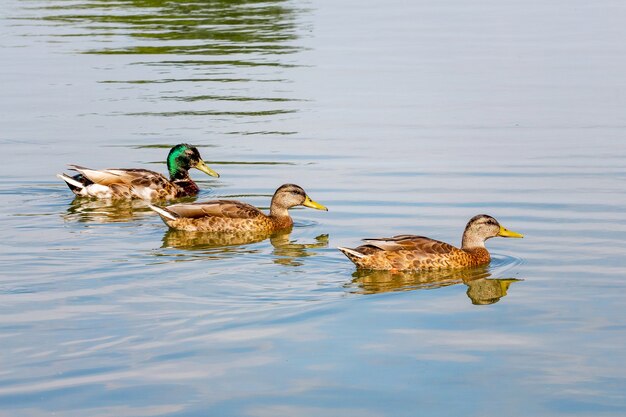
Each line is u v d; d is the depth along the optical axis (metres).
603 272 14.88
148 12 45.84
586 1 50.34
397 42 38.22
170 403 10.75
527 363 11.72
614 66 33.06
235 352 12.03
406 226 17.48
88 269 15.06
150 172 20.41
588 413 10.53
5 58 35.22
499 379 11.30
